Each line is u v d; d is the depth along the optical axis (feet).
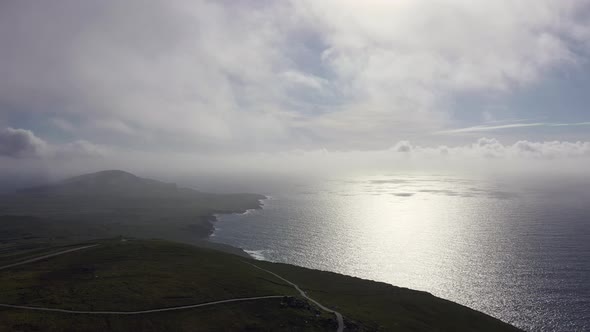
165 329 311.88
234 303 375.45
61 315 317.01
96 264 491.72
